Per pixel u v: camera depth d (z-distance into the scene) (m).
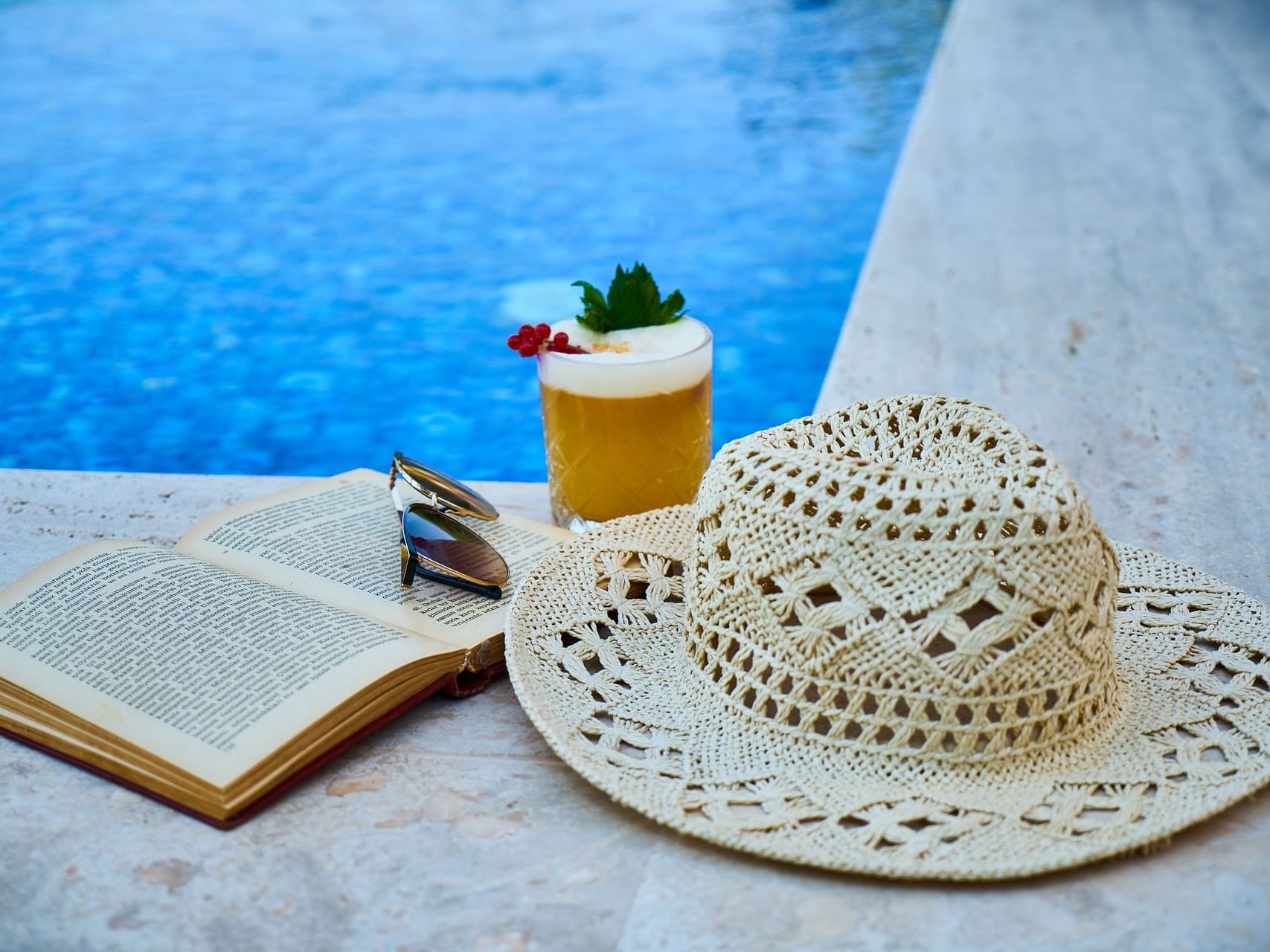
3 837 0.77
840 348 1.91
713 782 0.75
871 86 5.65
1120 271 2.33
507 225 4.04
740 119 5.22
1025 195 2.92
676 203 4.24
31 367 2.94
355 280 3.56
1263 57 4.77
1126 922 0.68
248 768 0.76
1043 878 0.71
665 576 1.01
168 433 2.58
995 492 0.73
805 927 0.68
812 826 0.70
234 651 0.87
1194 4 6.04
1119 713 0.80
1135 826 0.69
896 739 0.74
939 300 2.16
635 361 1.11
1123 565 1.02
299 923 0.70
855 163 4.62
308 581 1.01
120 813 0.79
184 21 7.20
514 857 0.75
